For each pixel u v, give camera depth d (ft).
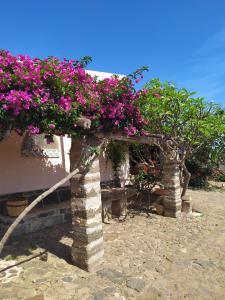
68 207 22.90
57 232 20.40
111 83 15.19
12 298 12.07
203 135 24.36
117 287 13.20
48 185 23.36
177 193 25.40
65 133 13.67
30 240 18.83
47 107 12.33
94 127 14.55
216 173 53.01
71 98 13.26
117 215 24.95
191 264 15.97
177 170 25.48
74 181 14.82
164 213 25.70
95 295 12.45
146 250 17.74
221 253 17.58
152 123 22.91
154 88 21.56
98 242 15.21
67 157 24.79
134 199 28.71
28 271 14.44
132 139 18.54
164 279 14.17
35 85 12.06
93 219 14.87
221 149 43.52
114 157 28.96
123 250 17.54
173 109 22.59
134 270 14.96
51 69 12.68
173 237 20.21
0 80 11.56
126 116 15.71
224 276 14.73
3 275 14.03
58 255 16.40
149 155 32.09
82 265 14.73
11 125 12.71
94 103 13.82
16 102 11.34
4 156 20.81
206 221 24.34
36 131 12.28
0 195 20.47
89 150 14.56
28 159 22.17
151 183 28.53
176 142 24.16
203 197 36.65
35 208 21.75
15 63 12.46
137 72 15.44
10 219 19.45
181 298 12.62
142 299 12.40
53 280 13.58
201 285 13.76
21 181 21.67
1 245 11.18
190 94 21.75
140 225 22.81
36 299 11.89
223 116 23.91
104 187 28.07
